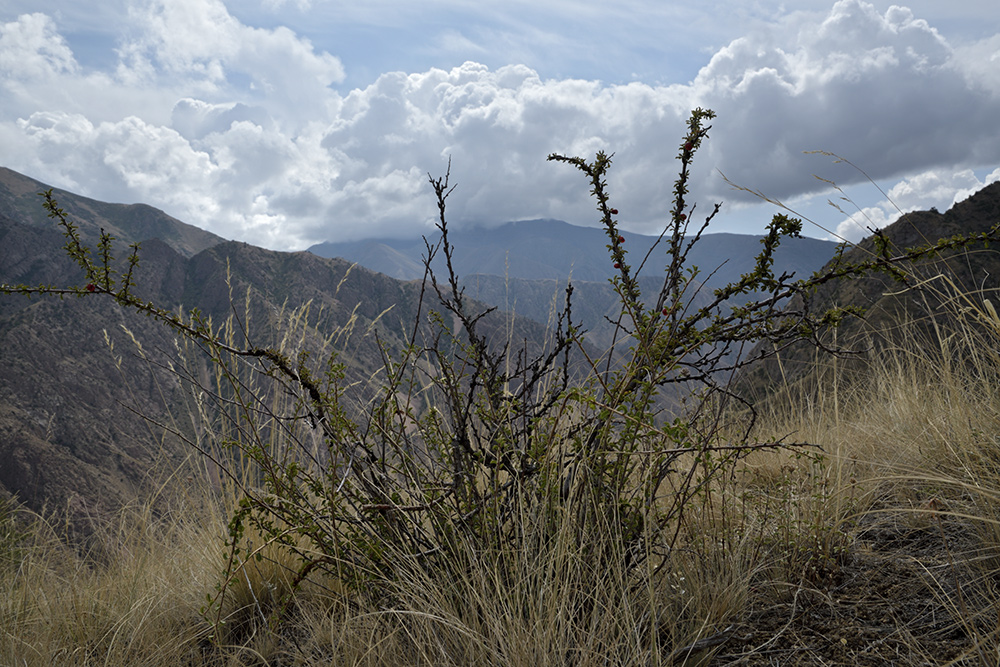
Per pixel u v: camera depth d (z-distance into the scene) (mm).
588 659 1665
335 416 2209
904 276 1920
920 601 1806
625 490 2207
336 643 2145
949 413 2615
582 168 2166
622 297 2111
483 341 2150
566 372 2148
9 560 2895
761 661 1726
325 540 2285
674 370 2039
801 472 2723
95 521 3000
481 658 1777
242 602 2719
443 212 2154
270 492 2340
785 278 1978
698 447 1947
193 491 3020
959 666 1478
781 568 2160
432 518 2154
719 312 2092
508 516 2164
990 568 1810
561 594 1848
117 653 2316
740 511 2455
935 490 2336
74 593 2619
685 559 2178
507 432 2162
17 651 2346
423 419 2275
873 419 3250
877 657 1616
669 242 2135
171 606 2807
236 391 2334
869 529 2322
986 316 1878
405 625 2062
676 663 1779
